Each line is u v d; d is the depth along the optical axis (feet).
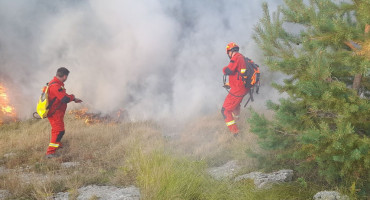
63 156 18.48
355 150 9.86
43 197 12.35
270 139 12.57
